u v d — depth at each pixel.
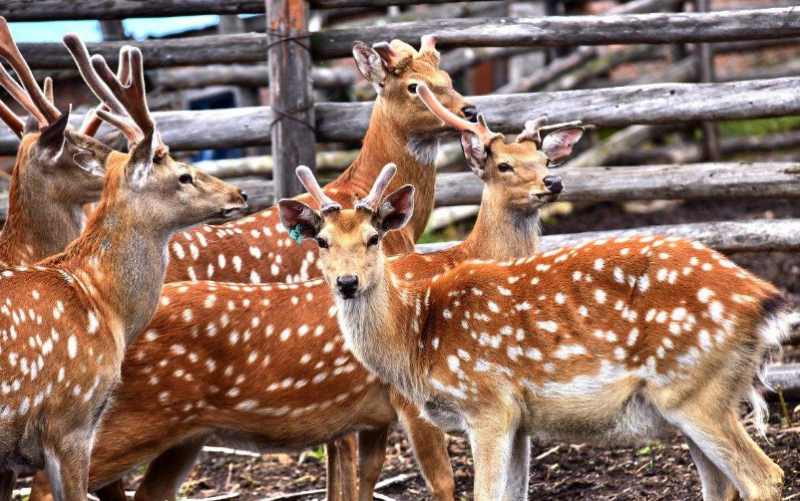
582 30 11.54
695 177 11.77
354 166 10.43
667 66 20.88
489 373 7.84
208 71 17.28
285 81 11.65
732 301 7.36
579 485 9.63
